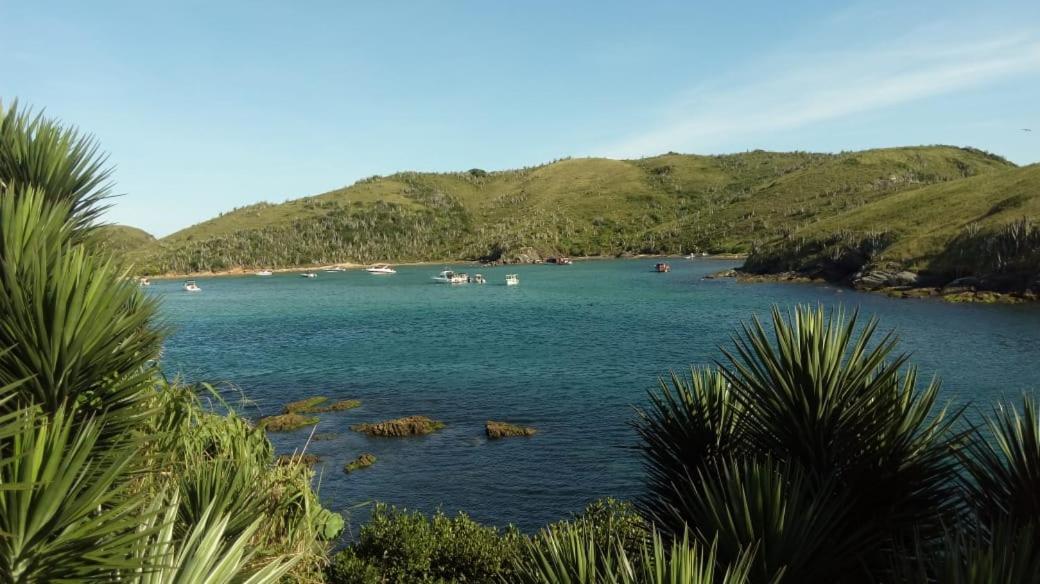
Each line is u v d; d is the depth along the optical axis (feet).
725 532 15.33
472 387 128.16
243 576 14.10
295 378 140.77
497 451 88.99
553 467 81.97
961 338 160.45
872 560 16.37
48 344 13.78
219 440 22.11
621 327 212.84
